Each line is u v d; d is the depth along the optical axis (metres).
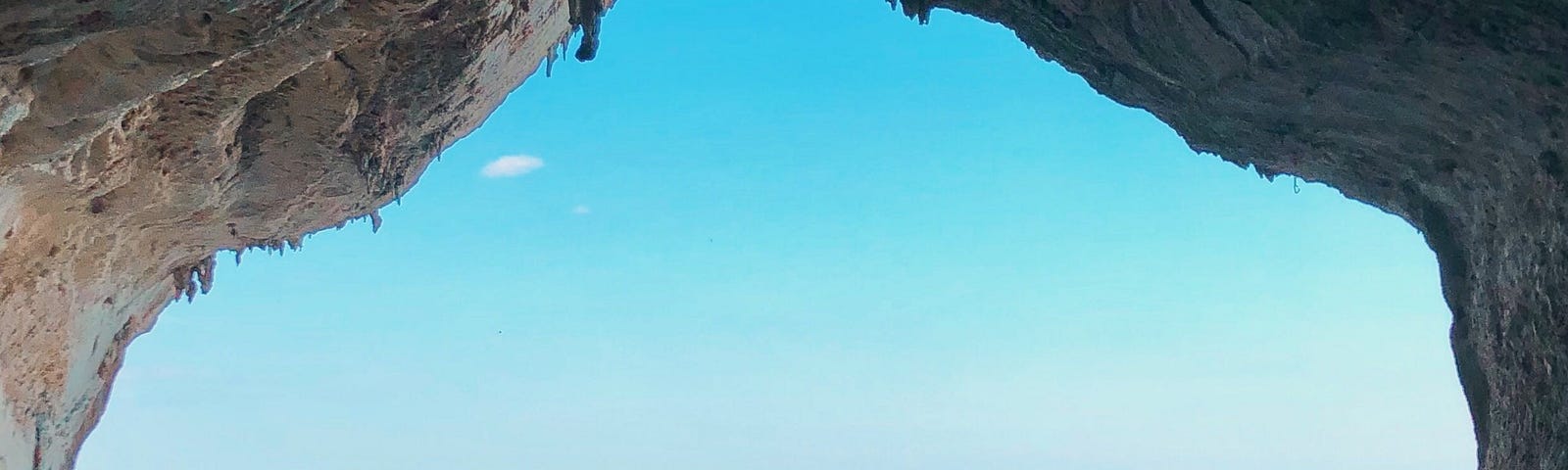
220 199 12.52
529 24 11.91
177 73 8.08
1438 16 7.81
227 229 13.76
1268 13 8.49
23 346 11.69
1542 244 9.52
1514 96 8.48
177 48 7.77
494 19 10.56
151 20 7.05
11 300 10.90
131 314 14.66
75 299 12.44
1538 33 7.56
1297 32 8.53
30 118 8.21
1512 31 7.68
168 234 13.12
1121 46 10.39
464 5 9.87
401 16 9.19
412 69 10.87
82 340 13.30
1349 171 11.42
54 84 7.96
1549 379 10.15
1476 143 9.61
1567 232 8.98
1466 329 12.01
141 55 7.81
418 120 12.32
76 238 11.36
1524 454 10.80
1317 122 10.33
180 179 11.48
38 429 13.12
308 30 8.86
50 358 12.55
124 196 11.17
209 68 8.08
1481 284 11.20
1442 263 11.90
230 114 10.22
